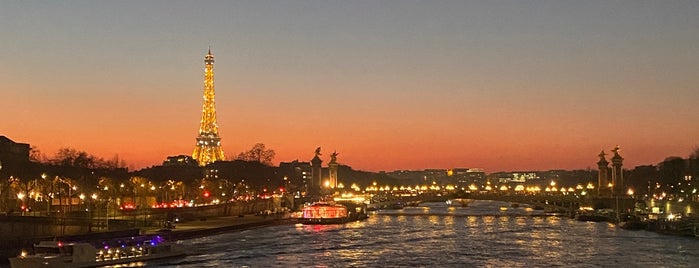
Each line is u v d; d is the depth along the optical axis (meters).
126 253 189.25
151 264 189.38
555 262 197.38
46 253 173.00
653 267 185.62
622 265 189.88
